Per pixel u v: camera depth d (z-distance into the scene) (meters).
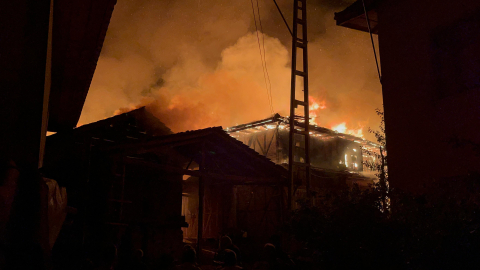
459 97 7.39
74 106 12.63
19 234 2.91
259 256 14.41
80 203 10.45
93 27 7.60
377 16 10.14
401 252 3.12
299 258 4.13
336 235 3.43
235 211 18.41
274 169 13.65
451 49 7.91
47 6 4.07
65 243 9.70
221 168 14.45
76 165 11.49
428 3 8.49
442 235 2.95
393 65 9.29
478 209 3.08
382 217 3.51
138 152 11.05
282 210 14.02
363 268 3.17
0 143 3.60
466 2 7.51
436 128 7.83
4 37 3.80
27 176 3.20
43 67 3.92
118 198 11.77
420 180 8.04
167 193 13.67
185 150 14.03
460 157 7.13
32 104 3.80
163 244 12.48
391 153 8.93
